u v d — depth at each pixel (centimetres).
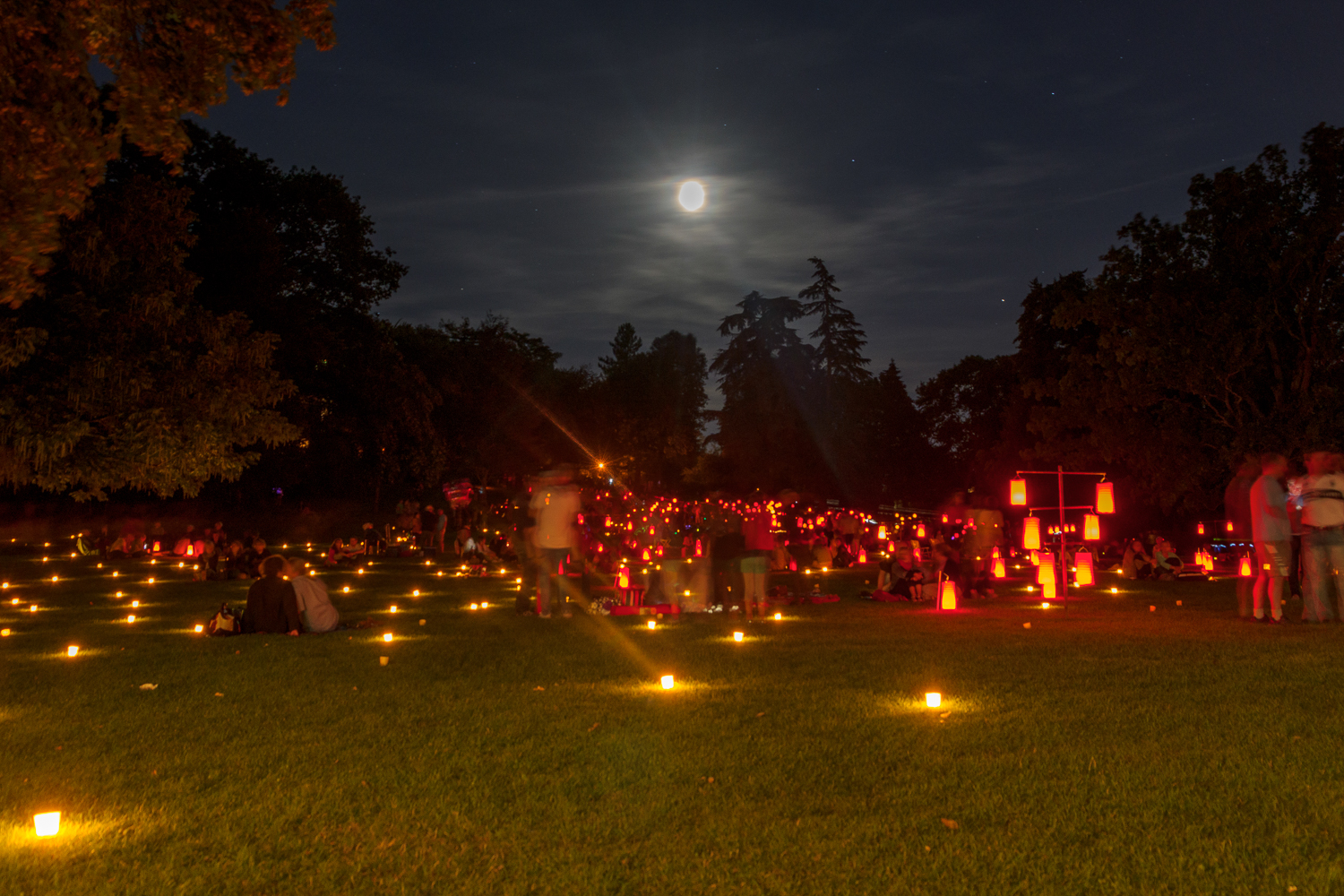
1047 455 3559
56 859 435
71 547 3888
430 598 1872
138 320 2452
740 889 393
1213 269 2961
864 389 6494
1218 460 2953
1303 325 2830
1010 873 405
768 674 908
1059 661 951
